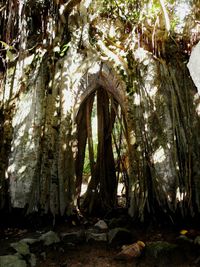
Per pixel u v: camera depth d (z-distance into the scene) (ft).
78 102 15.37
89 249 11.80
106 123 19.26
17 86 15.40
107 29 15.72
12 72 15.71
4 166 14.56
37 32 16.33
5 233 12.94
